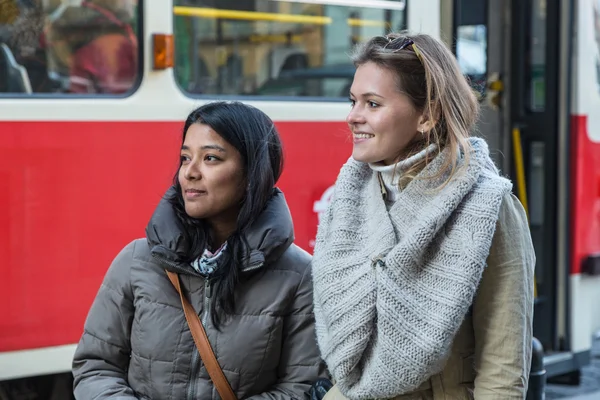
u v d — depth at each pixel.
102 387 3.87
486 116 9.91
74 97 6.34
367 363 3.49
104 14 6.46
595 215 9.57
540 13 9.69
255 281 3.90
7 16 6.10
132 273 3.93
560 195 9.39
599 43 9.55
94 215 6.37
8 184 6.04
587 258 9.49
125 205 6.51
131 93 6.59
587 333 9.61
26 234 6.11
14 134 6.06
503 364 3.36
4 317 6.04
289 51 7.37
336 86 7.66
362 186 3.79
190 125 3.95
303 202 7.43
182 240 3.81
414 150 3.60
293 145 7.35
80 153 6.31
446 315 3.31
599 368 10.64
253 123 3.92
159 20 6.67
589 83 9.41
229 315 3.84
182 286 3.87
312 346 3.97
